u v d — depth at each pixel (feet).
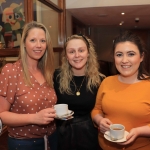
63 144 5.07
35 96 4.28
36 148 4.40
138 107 3.89
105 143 4.43
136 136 3.67
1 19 6.61
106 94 4.38
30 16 7.32
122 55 4.03
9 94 4.15
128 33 4.16
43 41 4.62
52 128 4.78
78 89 5.15
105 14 13.79
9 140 4.43
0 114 4.07
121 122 4.07
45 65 4.95
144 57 4.26
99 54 26.18
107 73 18.70
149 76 4.28
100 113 4.73
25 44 4.49
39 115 3.93
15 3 6.85
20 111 4.27
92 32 24.23
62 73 5.35
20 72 4.32
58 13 11.71
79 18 15.71
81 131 4.99
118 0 11.08
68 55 5.13
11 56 6.49
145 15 14.07
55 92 5.20
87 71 5.36
